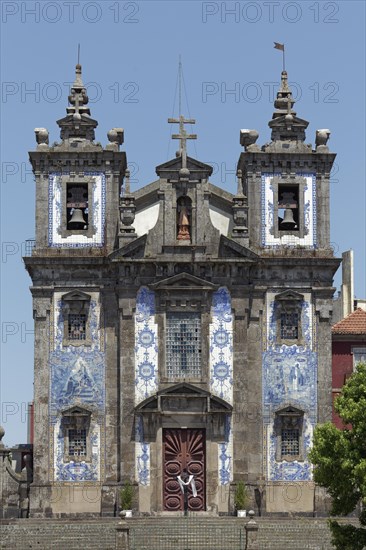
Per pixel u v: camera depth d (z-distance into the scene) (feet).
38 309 231.30
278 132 238.27
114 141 236.63
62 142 236.22
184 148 235.20
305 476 228.84
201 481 228.43
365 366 195.21
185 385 228.84
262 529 211.61
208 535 208.23
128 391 228.84
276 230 235.81
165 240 232.73
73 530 211.61
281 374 231.30
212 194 237.66
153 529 209.97
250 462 228.63
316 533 210.79
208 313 231.71
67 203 235.81
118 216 235.40
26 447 252.62
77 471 227.61
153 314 231.30
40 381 229.66
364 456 188.55
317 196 237.04
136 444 228.02
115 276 232.12
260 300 232.53
